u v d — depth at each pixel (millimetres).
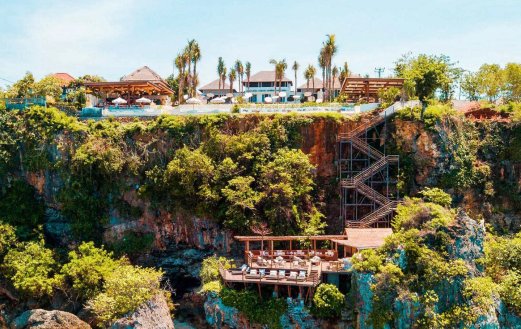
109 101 80812
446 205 51312
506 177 59906
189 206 56250
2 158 60781
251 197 53656
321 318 42500
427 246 42688
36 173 60156
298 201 55469
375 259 42000
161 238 56906
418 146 57125
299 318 42625
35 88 75125
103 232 57625
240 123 60812
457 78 80812
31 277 50531
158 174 57375
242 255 53844
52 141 59906
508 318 42562
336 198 58656
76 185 57562
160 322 43781
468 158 58344
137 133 60312
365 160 58469
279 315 42750
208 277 48344
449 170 56875
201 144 59250
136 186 58094
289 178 54312
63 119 61562
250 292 44156
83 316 48062
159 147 59625
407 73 64438
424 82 60844
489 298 41031
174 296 55000
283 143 59375
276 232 52625
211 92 119125
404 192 56219
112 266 51156
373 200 54625
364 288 41344
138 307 43156
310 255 48781
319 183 59469
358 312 41531
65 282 50594
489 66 80875
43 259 53031
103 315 43250
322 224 55031
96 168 58188
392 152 58031
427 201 53031
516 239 51219
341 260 44500
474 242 44156
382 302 40219
